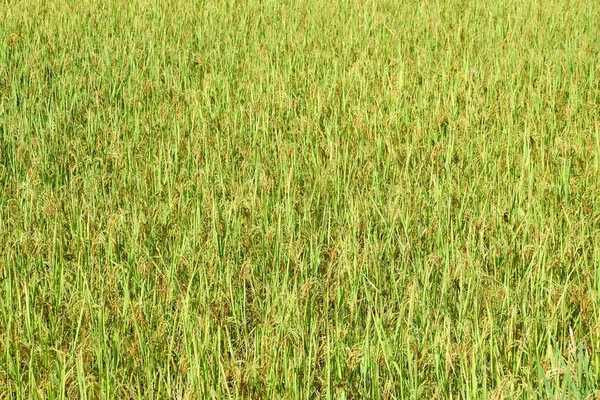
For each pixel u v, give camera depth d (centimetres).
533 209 511
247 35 1001
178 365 356
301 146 621
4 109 693
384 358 349
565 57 887
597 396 316
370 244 446
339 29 1030
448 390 343
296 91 780
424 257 445
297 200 528
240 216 482
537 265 430
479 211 514
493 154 623
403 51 921
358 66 818
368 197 534
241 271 411
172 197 523
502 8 1137
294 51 912
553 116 688
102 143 631
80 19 1020
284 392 337
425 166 591
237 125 689
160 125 662
